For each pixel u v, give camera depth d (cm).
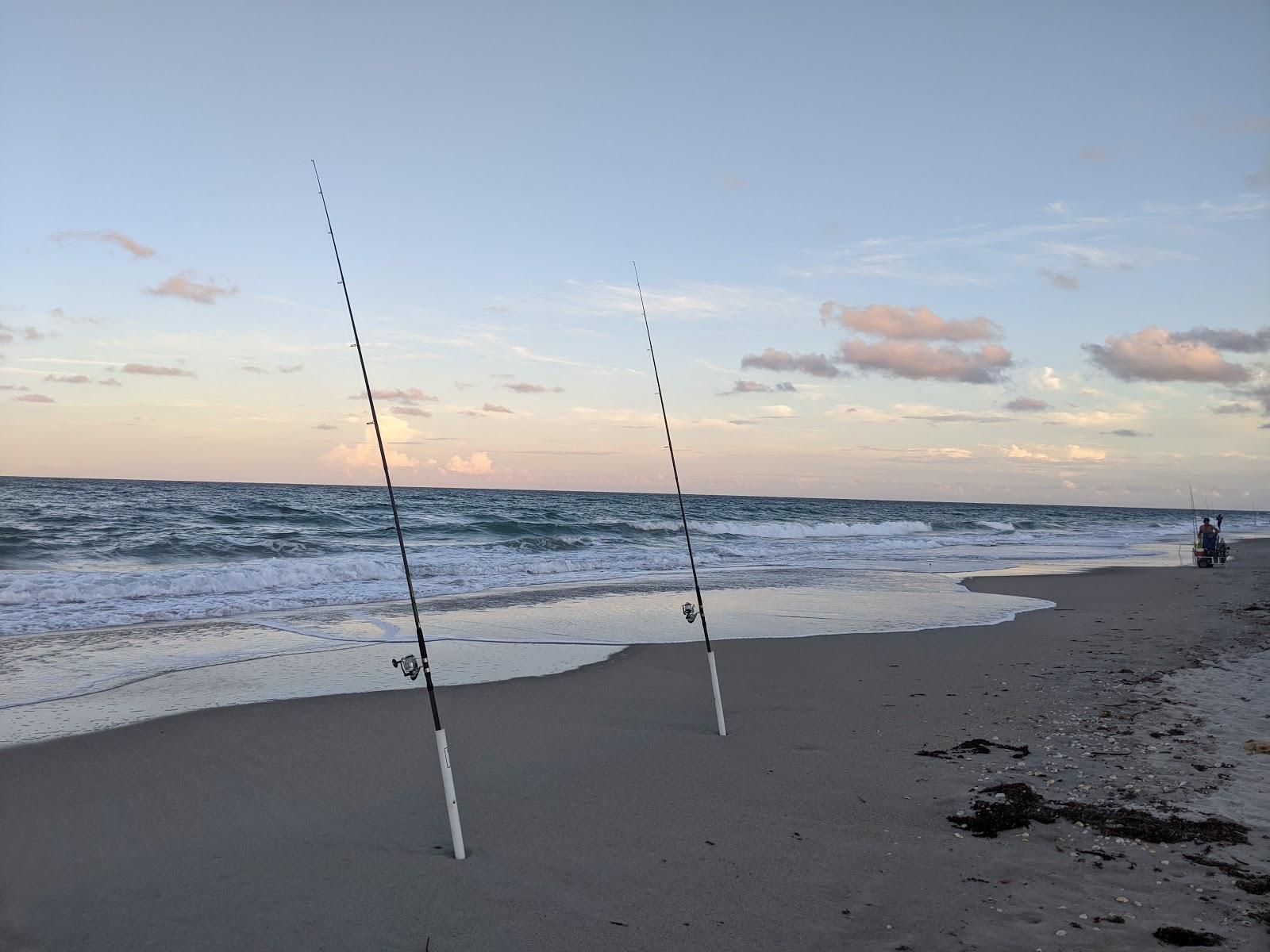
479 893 402
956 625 1291
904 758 609
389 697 819
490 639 1169
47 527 2778
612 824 488
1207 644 1062
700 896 396
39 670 943
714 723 721
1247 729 658
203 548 2336
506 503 6319
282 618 1335
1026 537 4488
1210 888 392
